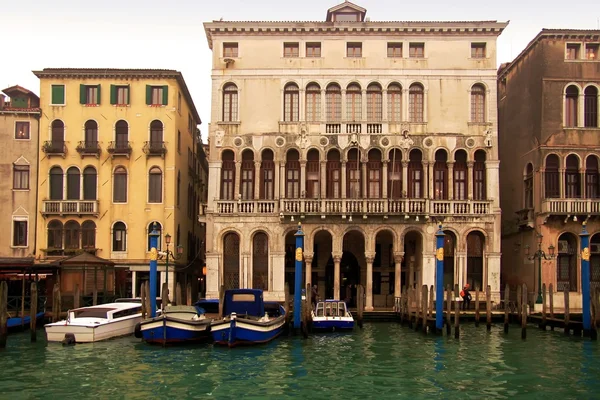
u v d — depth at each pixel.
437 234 28.20
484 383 19.16
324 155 37.41
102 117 38.88
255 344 25.39
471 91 37.75
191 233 46.12
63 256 38.06
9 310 32.91
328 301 30.98
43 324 31.33
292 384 19.00
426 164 37.34
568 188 36.94
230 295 28.14
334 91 37.94
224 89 38.00
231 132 37.62
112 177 38.62
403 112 37.53
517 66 40.78
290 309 34.12
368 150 37.47
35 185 38.59
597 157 36.75
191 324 25.12
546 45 37.06
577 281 36.22
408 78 37.66
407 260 39.47
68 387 18.47
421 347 25.28
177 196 39.84
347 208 36.31
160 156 38.72
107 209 38.47
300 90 37.66
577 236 36.28
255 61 37.84
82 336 25.70
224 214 36.97
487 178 37.25
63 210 38.00
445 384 19.03
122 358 22.64
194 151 47.94
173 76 38.91
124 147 38.62
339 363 22.05
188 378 19.66
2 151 38.62
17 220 38.44
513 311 33.62
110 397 17.45
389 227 36.56
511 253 40.84
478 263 37.28
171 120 38.94
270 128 37.59
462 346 25.52
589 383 19.17
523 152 39.28
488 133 37.38
